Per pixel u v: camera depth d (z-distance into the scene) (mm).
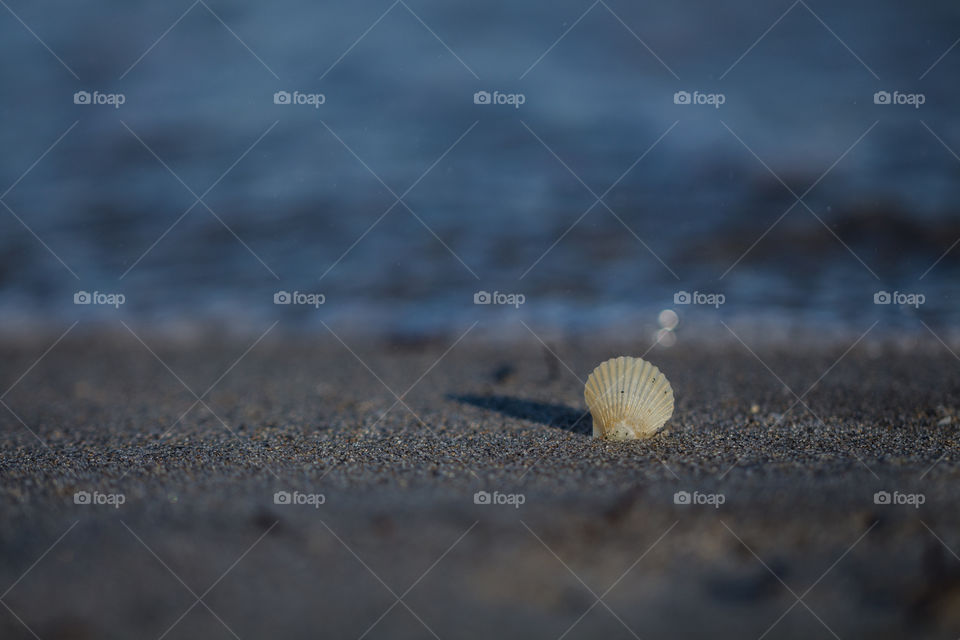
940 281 6402
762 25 12133
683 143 9086
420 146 9180
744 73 10711
